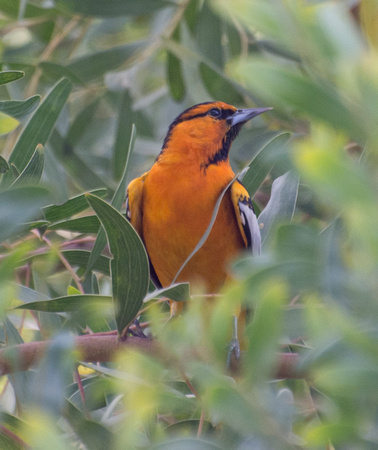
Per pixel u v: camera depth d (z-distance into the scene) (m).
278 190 7.88
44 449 3.15
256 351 3.18
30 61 9.98
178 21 11.43
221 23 10.95
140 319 8.23
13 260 3.91
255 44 10.63
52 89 8.05
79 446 5.39
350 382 3.02
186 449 3.69
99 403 6.73
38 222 6.46
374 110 2.64
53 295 9.27
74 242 8.50
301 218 8.98
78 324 7.41
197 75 11.31
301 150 2.75
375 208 2.70
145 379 3.78
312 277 3.29
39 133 8.03
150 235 8.45
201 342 3.61
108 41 13.41
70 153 11.39
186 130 8.81
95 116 12.31
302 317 3.85
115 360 6.23
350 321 3.09
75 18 11.57
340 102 2.73
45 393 4.54
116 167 11.32
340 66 2.69
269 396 3.58
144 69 12.53
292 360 5.79
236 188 8.27
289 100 2.75
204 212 8.20
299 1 2.76
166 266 8.58
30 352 5.87
